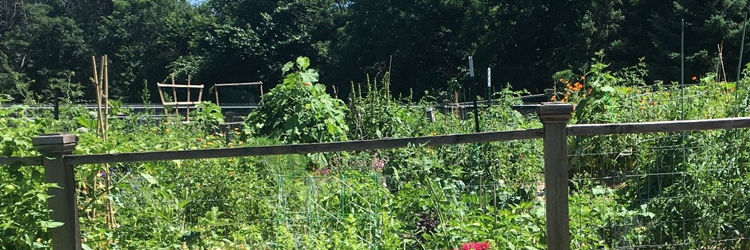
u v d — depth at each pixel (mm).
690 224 4578
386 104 10086
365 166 6707
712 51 25172
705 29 24375
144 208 5059
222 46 42812
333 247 4582
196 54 45719
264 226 5227
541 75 34031
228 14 47469
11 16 52844
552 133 3723
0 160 4035
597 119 6270
